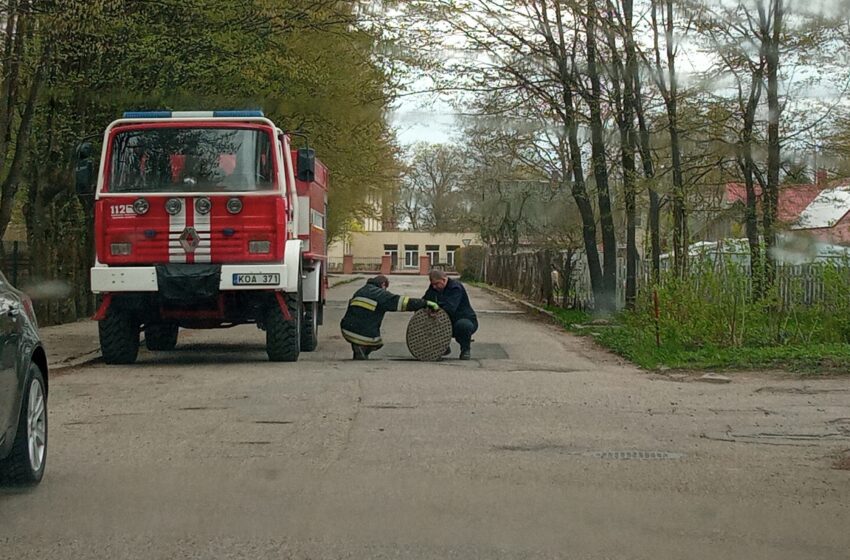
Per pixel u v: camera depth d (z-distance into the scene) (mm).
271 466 7777
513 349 18375
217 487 7082
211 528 6047
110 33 19047
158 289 14289
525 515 6387
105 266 14422
